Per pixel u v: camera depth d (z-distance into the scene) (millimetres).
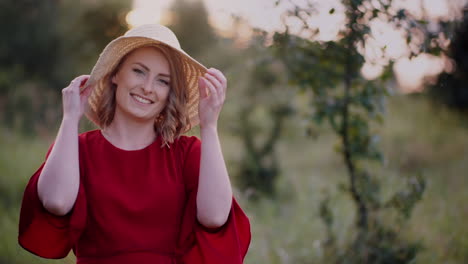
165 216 2146
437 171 8125
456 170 8156
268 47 4184
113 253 2100
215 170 2141
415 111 11625
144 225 2117
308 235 5102
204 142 2174
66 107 2105
